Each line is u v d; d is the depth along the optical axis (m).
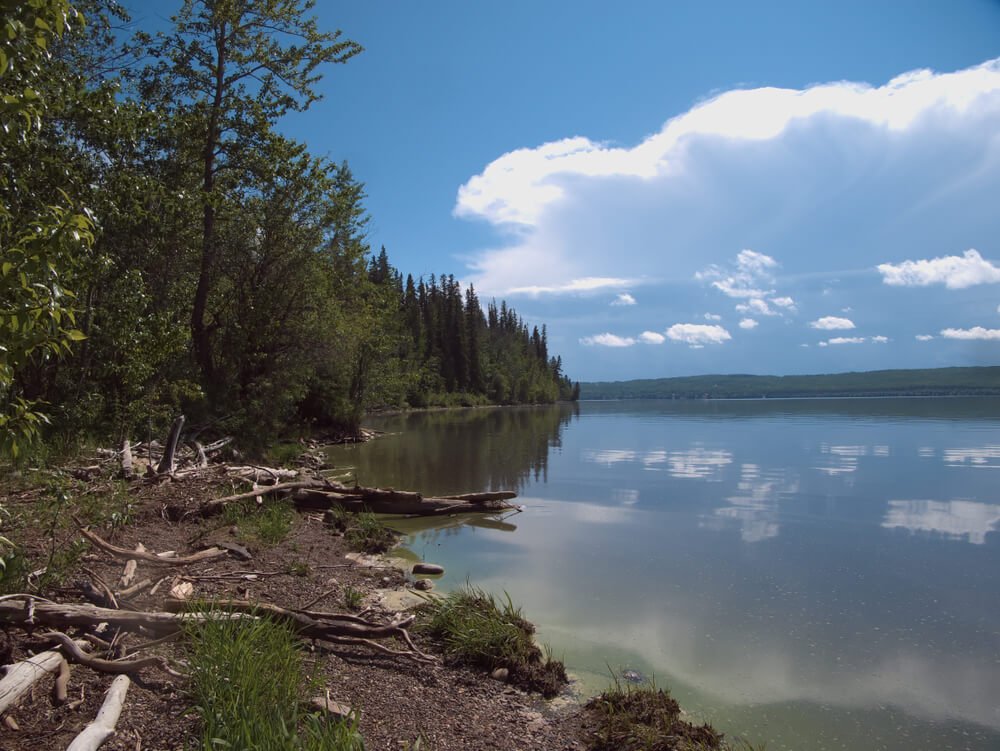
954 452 19.42
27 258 3.24
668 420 42.91
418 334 77.56
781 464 17.62
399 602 6.56
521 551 8.84
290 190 18.28
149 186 12.52
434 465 18.41
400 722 4.04
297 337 19.86
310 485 11.04
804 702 4.69
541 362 116.69
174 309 15.23
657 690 4.76
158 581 5.84
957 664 5.27
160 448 12.73
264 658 3.95
